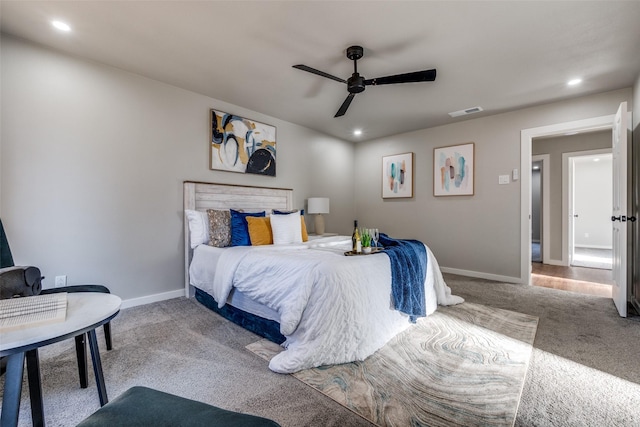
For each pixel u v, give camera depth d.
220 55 2.52
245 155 3.78
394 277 2.18
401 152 4.98
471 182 4.20
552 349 1.97
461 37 2.23
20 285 1.67
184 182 3.22
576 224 7.67
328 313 1.76
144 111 2.93
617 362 1.80
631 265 3.00
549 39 2.24
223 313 2.58
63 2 1.85
